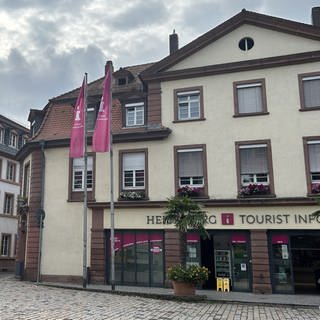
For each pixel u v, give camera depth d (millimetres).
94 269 19641
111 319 10125
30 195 21781
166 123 20109
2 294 14867
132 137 20203
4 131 35344
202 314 11555
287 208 17594
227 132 19156
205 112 19641
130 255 19453
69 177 21172
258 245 17672
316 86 18484
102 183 20484
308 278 18141
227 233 18375
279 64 18984
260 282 17359
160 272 18891
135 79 23797
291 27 19094
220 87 19688
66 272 20188
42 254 20703
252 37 19703
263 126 18734
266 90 19000
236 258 18125
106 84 18875
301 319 11086
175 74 20312
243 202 17969
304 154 17984
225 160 18938
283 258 17516
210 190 18828
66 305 12297
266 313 12180
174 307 12750
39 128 23281
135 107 21250
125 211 19797
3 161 34719
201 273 14898
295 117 18406
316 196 17297
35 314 10500
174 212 15383
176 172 19484
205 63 20094
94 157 20891
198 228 15422
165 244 18906
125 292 15914
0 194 33969
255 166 18609
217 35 20078
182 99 20297
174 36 24562
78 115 19312
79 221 20547
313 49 18797
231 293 16984
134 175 20219
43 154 21828
